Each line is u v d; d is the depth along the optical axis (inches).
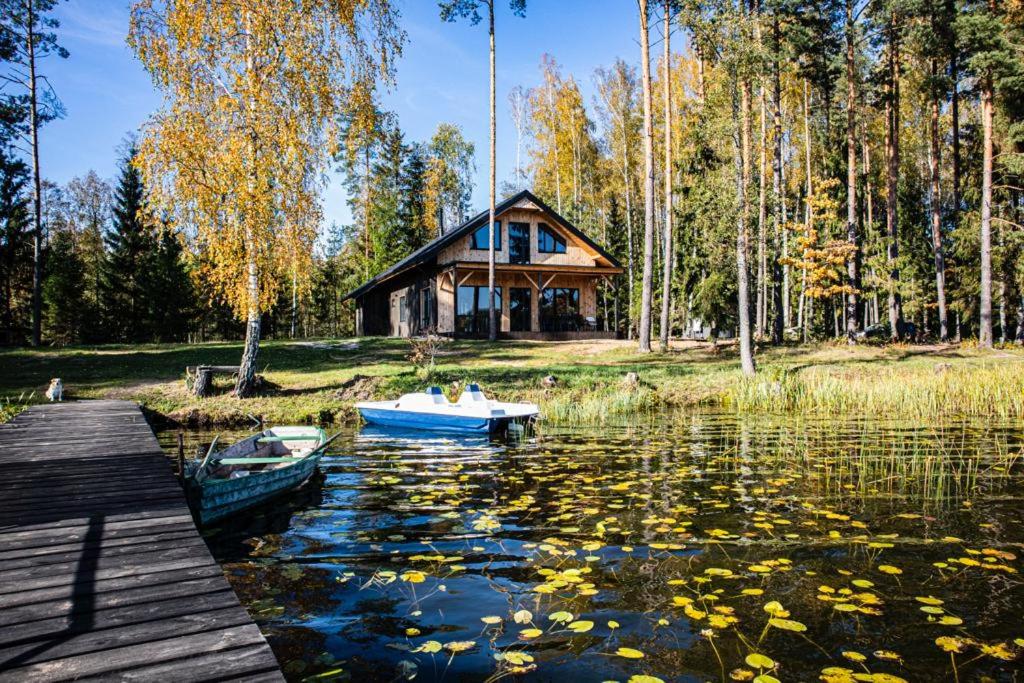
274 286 542.9
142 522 181.3
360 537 196.5
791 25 936.3
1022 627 128.0
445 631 128.8
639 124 1467.8
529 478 280.2
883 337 1219.9
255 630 110.4
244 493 232.2
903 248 1362.0
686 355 870.4
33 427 383.6
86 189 1893.5
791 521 204.2
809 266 999.0
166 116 478.0
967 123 1258.6
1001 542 181.6
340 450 375.2
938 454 329.4
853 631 126.1
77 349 828.0
